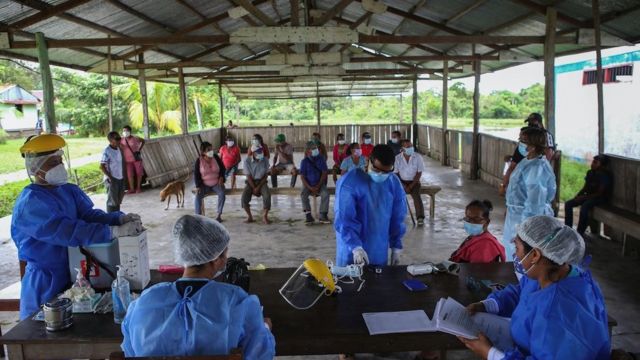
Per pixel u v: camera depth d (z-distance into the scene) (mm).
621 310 3963
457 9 9180
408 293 2572
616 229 5539
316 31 7832
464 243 3377
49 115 7711
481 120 25547
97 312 2377
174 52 12797
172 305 1473
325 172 7008
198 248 1522
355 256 2820
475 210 3273
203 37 7871
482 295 2523
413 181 6863
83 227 2490
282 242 6156
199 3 9422
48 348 2139
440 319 2000
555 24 7574
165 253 5793
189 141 14094
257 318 1572
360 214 2996
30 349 2141
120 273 2424
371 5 8273
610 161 6012
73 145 23188
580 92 11711
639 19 7250
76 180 9680
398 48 14938
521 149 4527
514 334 1749
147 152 10766
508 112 26391
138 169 9930
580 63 11688
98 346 2133
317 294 2535
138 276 2600
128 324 1529
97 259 2607
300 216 7578
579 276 1640
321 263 2537
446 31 10578
